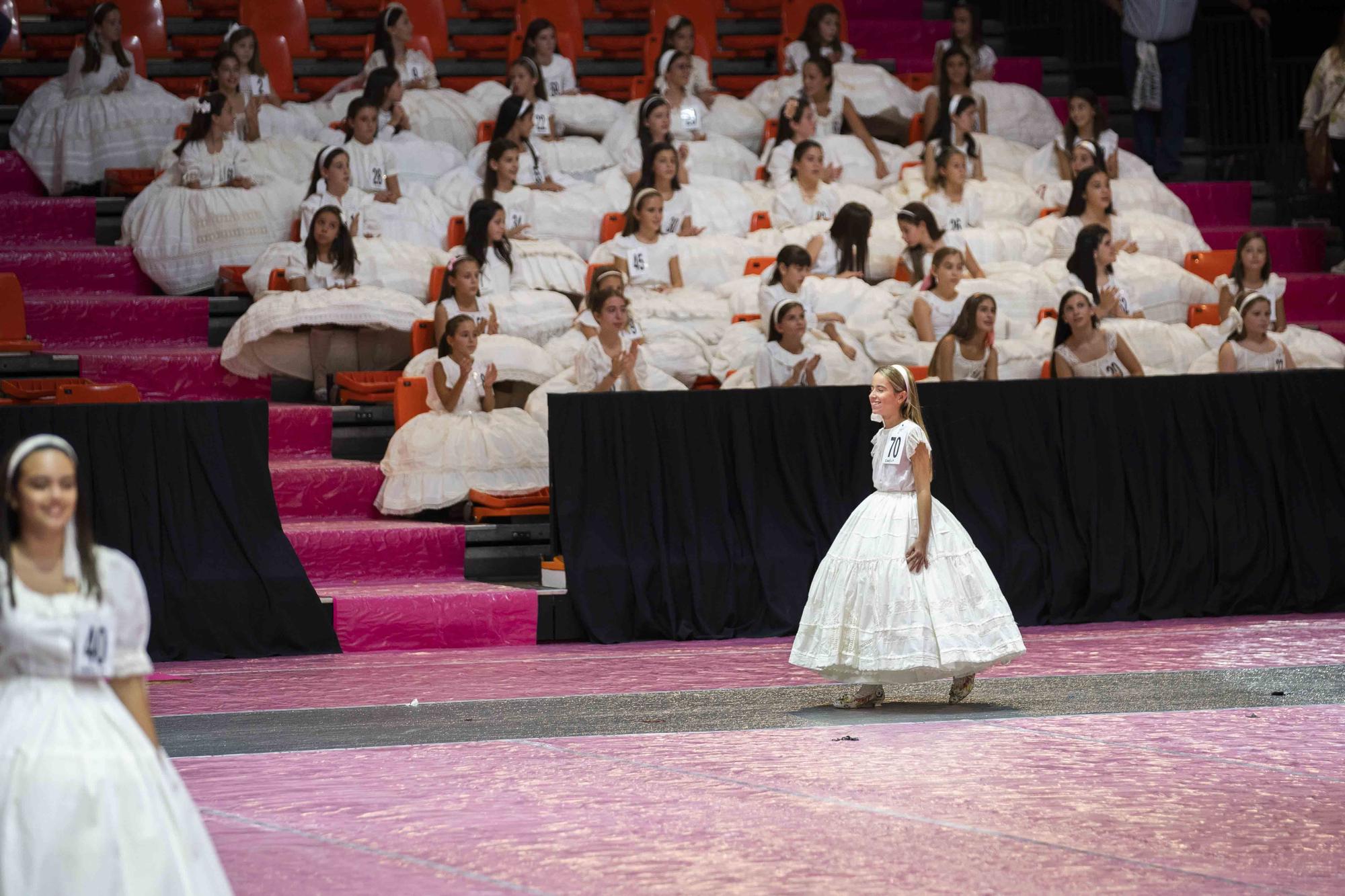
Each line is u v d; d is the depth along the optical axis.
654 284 44.06
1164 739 21.31
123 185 47.97
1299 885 14.81
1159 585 34.44
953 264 41.72
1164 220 49.16
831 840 16.41
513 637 31.91
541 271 44.19
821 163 47.88
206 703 25.00
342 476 37.09
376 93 48.16
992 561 33.88
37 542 12.13
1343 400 35.81
